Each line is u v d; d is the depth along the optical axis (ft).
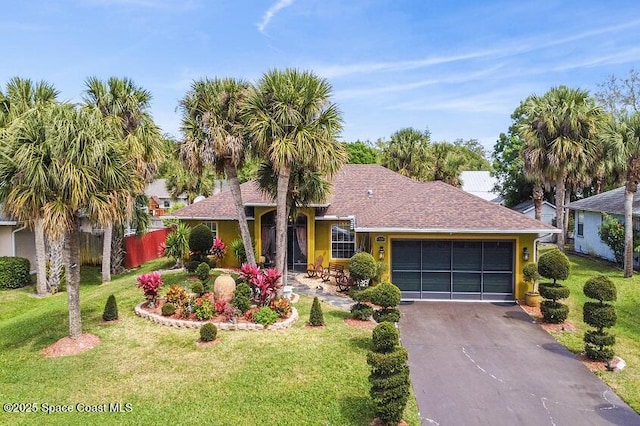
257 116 52.34
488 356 40.88
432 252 60.34
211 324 42.29
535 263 57.93
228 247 78.95
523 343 44.14
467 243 59.82
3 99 62.59
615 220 82.12
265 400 31.40
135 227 84.28
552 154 79.36
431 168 125.80
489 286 59.82
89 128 38.63
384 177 87.97
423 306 57.36
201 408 30.40
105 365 37.19
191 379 34.55
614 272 75.61
